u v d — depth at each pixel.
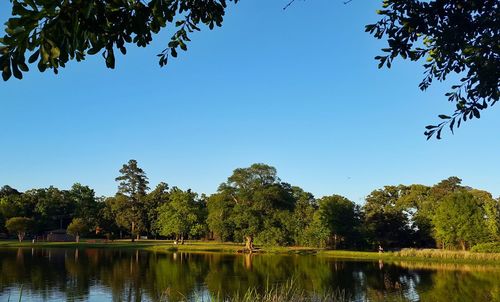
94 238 101.56
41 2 2.66
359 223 78.75
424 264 52.47
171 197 88.25
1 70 2.68
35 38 2.74
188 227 86.62
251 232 72.44
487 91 4.55
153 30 3.45
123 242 93.00
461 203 66.69
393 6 4.51
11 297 27.66
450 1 4.27
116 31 3.19
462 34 4.40
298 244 80.12
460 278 38.31
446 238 67.38
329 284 33.94
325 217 76.31
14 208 94.31
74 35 2.80
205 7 4.11
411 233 79.31
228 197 80.31
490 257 57.06
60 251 68.56
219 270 43.59
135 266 46.78
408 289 31.86
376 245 76.81
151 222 98.69
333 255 66.19
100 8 2.92
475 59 4.53
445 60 4.94
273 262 53.19
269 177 78.75
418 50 4.98
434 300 27.64
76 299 27.28
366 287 32.56
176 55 4.34
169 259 56.00
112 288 31.42
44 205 97.19
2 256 57.03
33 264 47.28
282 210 77.38
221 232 76.75
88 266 46.00
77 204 101.56
